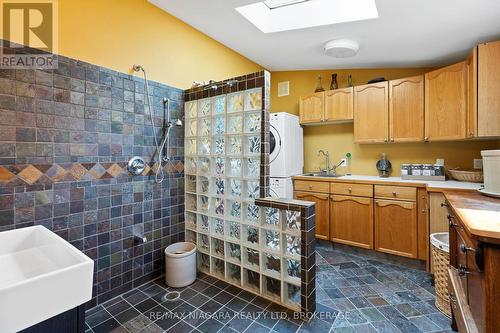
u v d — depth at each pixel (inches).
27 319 30.7
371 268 97.5
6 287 29.0
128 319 66.1
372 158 128.7
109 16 74.4
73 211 67.2
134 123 80.9
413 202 97.3
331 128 138.9
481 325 38.4
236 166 82.7
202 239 93.7
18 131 57.9
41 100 61.3
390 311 69.9
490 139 100.1
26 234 53.3
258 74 75.1
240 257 82.1
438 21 80.0
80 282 35.7
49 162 62.7
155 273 87.6
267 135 74.9
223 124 85.3
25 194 59.1
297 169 134.9
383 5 72.6
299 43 107.9
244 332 61.5
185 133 97.0
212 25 98.1
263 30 99.7
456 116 95.0
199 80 102.9
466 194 73.2
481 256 37.2
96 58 71.6
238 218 82.7
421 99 105.0
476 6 70.9
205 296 77.0
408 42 96.7
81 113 68.4
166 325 63.9
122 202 78.1
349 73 135.3
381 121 114.0
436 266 71.6
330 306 72.4
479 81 82.7
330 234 116.8
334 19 86.0
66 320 34.6
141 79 82.7
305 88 145.7
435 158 114.4
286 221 72.4
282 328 63.1
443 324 64.2
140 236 82.1
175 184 94.3
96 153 71.6
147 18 84.1
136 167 80.6
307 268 67.5
